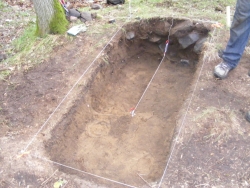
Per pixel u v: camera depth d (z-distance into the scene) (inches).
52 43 169.8
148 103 159.9
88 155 127.7
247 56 150.3
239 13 118.6
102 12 198.8
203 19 177.9
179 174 103.4
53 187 101.2
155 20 181.5
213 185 99.4
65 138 127.5
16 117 128.7
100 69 157.2
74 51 163.9
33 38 180.2
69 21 186.9
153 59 193.8
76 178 104.5
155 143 133.3
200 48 171.3
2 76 151.4
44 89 141.9
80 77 147.3
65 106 132.9
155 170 116.3
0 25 209.8
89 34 175.2
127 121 146.6
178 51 187.0
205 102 127.9
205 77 140.0
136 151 130.0
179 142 113.3
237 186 98.6
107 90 165.2
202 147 111.0
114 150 130.8
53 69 153.3
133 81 177.3
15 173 106.4
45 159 110.7
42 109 131.8
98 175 117.4
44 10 168.6
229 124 117.7
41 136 119.5
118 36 174.6
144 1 211.5
